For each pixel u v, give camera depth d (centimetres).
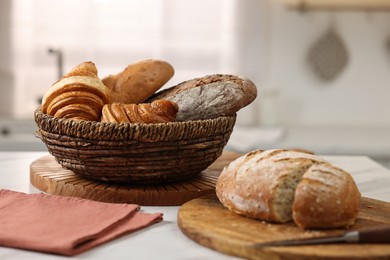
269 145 234
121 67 291
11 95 288
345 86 292
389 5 285
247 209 94
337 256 81
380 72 291
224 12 290
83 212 96
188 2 289
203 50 292
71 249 83
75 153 108
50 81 289
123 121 107
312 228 90
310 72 292
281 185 92
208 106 115
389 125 293
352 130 279
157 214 98
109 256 84
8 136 245
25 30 285
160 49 291
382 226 91
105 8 287
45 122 109
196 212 97
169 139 106
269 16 290
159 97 124
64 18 286
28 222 92
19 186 120
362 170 142
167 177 111
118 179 110
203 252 86
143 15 289
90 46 289
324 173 91
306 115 294
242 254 85
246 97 116
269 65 292
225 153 144
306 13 289
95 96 112
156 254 85
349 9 288
